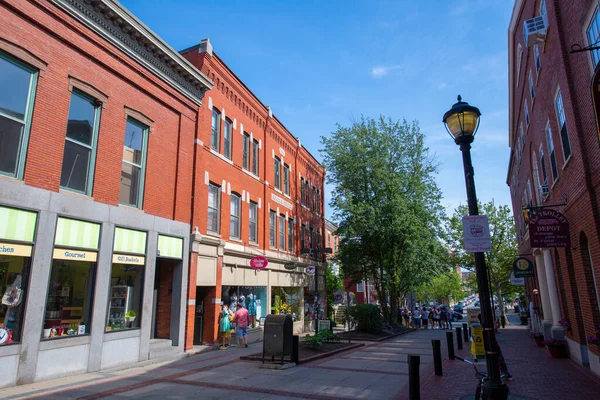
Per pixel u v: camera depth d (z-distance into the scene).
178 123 15.63
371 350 16.19
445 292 66.12
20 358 9.18
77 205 10.92
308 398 8.12
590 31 8.71
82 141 11.52
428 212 29.88
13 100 9.70
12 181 9.44
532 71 15.70
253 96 22.33
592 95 7.07
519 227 28.42
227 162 19.17
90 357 10.91
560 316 15.12
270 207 23.83
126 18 12.56
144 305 12.92
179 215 15.03
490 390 6.41
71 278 10.82
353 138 30.61
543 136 14.84
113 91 12.60
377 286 30.30
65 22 10.98
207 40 17.94
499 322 36.81
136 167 13.56
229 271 18.66
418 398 7.01
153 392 8.63
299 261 26.84
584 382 9.50
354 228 28.41
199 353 15.04
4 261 9.26
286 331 12.04
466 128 7.58
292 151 28.30
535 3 13.52
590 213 9.51
